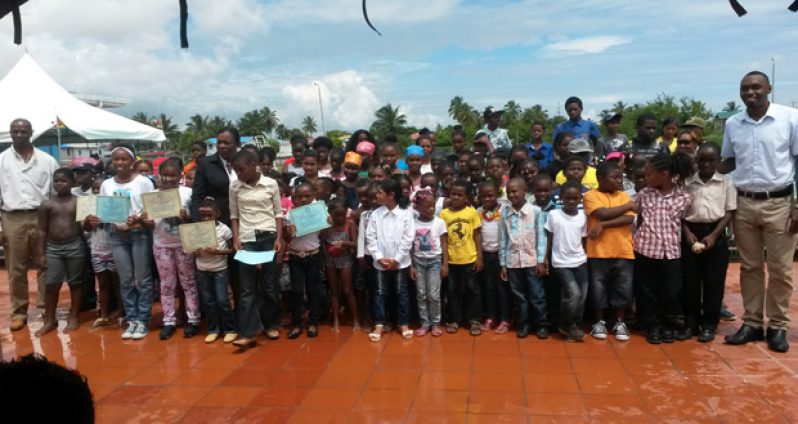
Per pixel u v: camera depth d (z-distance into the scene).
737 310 5.52
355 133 7.01
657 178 4.55
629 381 3.83
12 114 10.12
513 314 5.34
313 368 4.27
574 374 3.98
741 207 4.44
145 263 5.20
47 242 5.39
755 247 4.46
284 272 5.41
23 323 5.61
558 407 3.47
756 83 4.20
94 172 6.91
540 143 7.42
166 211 4.99
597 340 4.71
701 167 4.50
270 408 3.60
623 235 4.65
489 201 5.06
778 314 4.40
